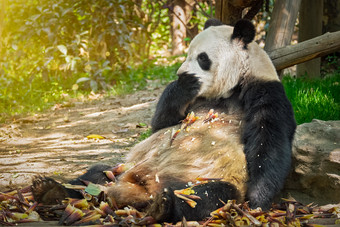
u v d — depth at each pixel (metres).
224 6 7.34
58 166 6.43
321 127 5.26
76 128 9.00
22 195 4.41
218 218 3.83
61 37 12.60
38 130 9.03
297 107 7.42
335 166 4.73
